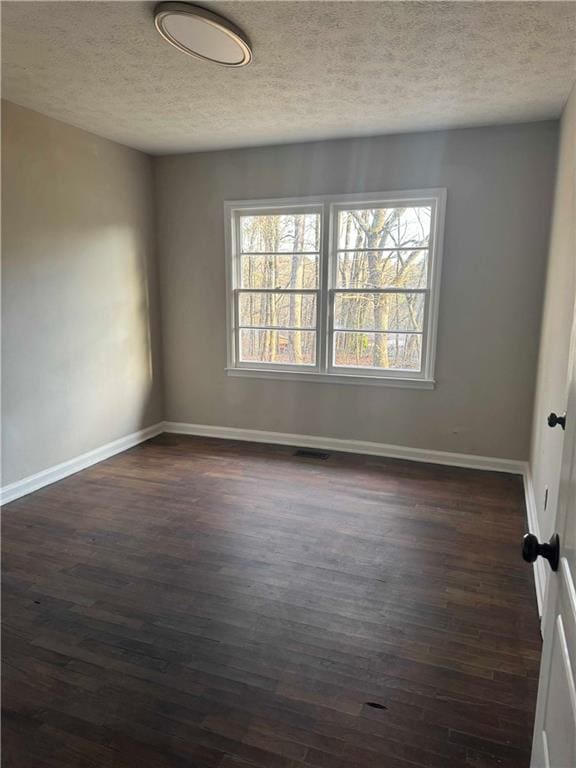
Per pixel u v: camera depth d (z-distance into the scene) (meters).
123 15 2.10
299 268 4.34
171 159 4.49
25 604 2.27
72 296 3.76
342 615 2.19
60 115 3.41
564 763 0.84
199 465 4.05
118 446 4.37
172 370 4.89
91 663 1.91
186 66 2.60
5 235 3.19
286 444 4.59
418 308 4.05
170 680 1.83
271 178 4.22
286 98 3.06
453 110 3.26
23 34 2.26
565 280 2.43
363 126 3.61
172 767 1.50
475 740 1.58
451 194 3.77
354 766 1.50
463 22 2.12
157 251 4.71
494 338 3.85
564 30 2.18
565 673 0.90
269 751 1.55
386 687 1.80
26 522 3.05
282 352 4.52
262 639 2.04
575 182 2.22
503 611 2.22
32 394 3.48
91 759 1.52
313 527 3.00
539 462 2.97
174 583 2.43
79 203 3.76
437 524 3.04
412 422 4.18
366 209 4.06
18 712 1.69
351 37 2.26
